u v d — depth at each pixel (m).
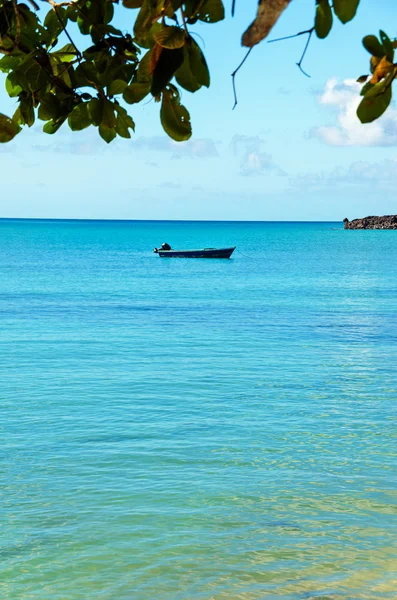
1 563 10.60
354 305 47.06
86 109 2.37
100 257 102.56
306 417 18.89
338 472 14.60
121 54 2.31
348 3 1.62
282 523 12.15
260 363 26.67
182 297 51.41
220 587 9.97
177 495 13.28
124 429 17.48
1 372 24.48
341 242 167.00
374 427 17.97
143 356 27.97
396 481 14.10
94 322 37.69
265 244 154.00
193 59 1.92
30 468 14.58
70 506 12.70
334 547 11.20
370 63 1.71
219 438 16.84
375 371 25.39
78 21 2.31
